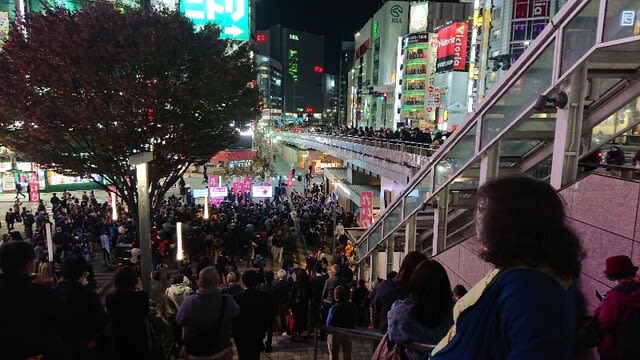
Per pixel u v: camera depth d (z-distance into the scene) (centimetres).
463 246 678
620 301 249
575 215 437
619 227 380
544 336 98
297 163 6462
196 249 1585
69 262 355
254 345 546
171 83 1177
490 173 636
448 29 6169
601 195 402
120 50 1107
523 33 4419
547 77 502
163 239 1497
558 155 492
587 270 417
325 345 745
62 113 1099
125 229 1606
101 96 1130
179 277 657
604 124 688
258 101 1453
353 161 2673
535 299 104
